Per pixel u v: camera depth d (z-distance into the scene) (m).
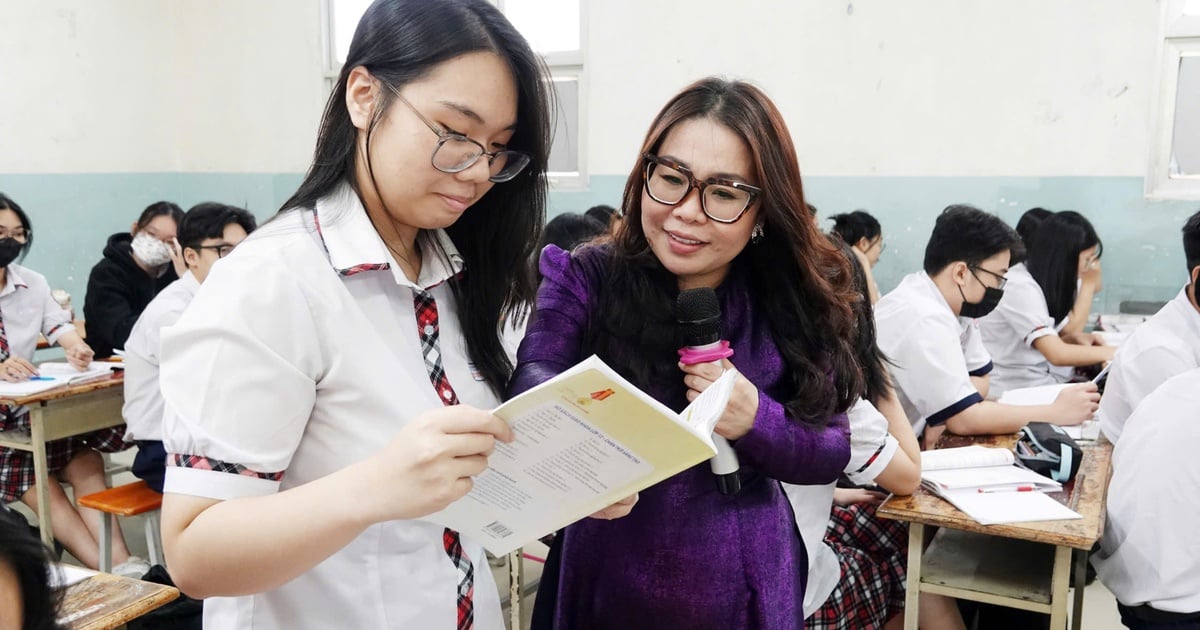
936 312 2.38
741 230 1.07
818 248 1.14
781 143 1.06
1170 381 1.73
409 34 0.80
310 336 0.80
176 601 1.87
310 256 0.83
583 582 1.17
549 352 1.10
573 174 5.03
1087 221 3.81
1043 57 4.06
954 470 1.96
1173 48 3.90
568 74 4.96
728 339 1.17
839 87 4.39
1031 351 3.66
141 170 5.57
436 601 0.92
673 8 4.63
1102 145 4.03
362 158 0.86
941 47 4.20
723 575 1.11
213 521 0.71
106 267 4.08
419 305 0.95
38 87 4.89
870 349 1.49
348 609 0.86
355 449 0.83
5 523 0.83
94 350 4.03
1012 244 2.43
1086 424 2.40
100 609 1.29
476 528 0.87
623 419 0.73
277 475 0.77
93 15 5.19
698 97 1.07
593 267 1.18
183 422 0.74
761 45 4.50
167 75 5.71
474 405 0.98
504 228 0.99
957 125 4.23
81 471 3.12
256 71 5.57
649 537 1.12
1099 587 2.93
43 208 4.95
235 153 5.71
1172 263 3.99
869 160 4.39
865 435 1.43
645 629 1.13
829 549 1.69
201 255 2.96
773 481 1.19
